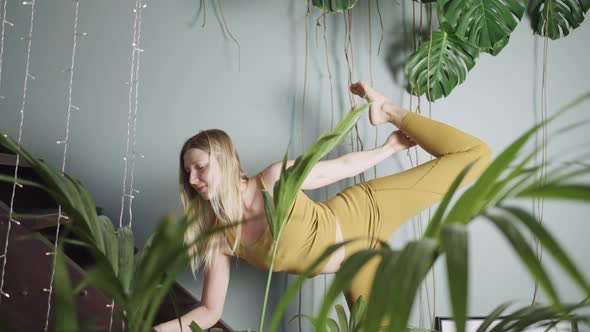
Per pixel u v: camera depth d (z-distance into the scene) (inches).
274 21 102.6
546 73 102.7
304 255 79.0
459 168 81.9
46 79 102.0
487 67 102.8
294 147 101.3
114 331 40.1
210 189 75.9
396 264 28.5
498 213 30.2
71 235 88.4
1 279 70.6
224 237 81.7
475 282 101.3
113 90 101.8
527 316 38.9
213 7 102.3
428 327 99.1
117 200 100.8
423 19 101.6
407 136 89.0
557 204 101.6
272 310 100.2
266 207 55.6
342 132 56.2
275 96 101.8
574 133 101.7
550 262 100.3
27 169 91.7
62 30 102.3
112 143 101.4
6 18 102.3
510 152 31.5
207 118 101.7
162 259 36.3
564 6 98.0
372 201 82.7
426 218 101.0
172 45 102.3
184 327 79.8
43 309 69.8
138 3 101.5
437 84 98.3
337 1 90.6
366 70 102.0
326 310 30.8
